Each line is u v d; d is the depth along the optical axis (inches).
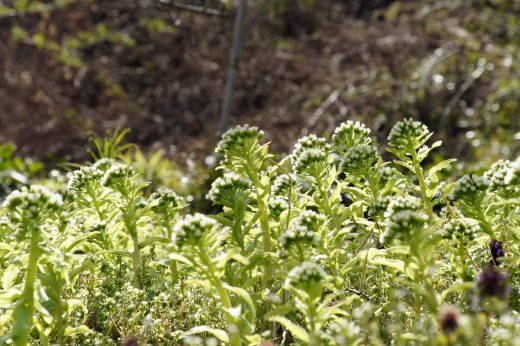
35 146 275.3
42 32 300.7
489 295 60.0
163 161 197.6
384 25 303.3
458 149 237.3
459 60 266.2
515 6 299.1
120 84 308.0
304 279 60.6
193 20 298.5
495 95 254.5
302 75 286.4
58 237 71.7
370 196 75.8
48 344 64.7
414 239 62.4
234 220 71.2
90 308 73.2
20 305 62.6
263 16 314.5
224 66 291.4
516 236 73.9
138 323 70.6
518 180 67.9
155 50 305.0
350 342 59.6
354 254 75.7
